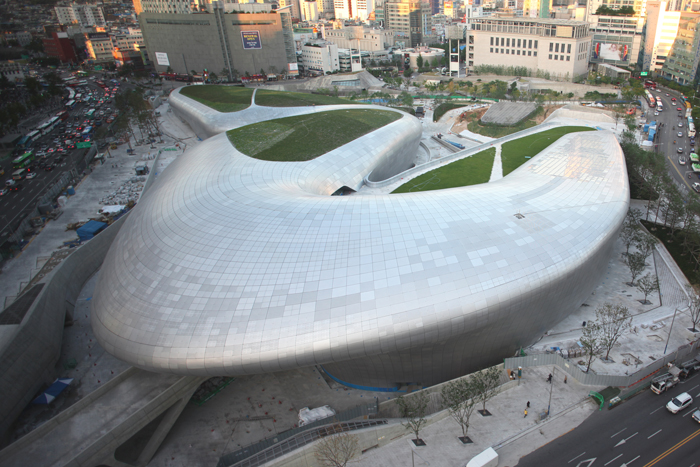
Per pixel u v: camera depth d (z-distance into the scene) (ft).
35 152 444.55
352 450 131.03
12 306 180.24
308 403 165.37
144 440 152.05
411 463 131.54
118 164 409.28
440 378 165.78
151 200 218.79
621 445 130.21
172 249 167.02
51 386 166.81
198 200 199.82
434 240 158.30
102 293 167.94
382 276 145.07
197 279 151.12
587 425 137.69
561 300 166.20
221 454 147.33
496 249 156.04
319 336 132.98
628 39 645.10
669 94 552.41
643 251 220.02
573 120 399.44
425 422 141.69
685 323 180.24
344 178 257.75
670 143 388.16
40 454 132.87
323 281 144.46
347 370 164.96
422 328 137.18
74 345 194.49
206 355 132.87
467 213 176.14
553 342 172.65
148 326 142.31
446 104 565.53
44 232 285.02
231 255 157.99
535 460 127.54
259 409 163.84
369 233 162.50
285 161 258.16
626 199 203.72
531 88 597.52
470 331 145.18
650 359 161.58
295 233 165.48
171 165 279.69
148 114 500.74
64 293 211.41
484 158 297.74
